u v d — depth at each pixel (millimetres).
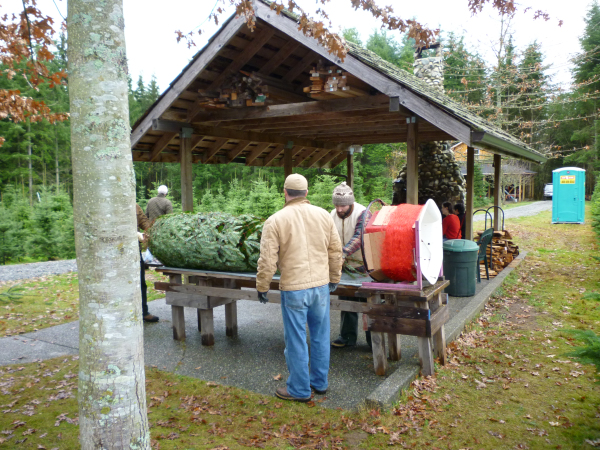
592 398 3936
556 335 5559
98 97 2275
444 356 4629
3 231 14156
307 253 3713
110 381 2320
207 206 17734
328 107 6473
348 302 4371
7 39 4387
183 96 7109
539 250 12133
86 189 2283
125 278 2359
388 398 3668
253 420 3535
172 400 3896
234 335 5539
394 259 4078
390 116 7098
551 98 20141
